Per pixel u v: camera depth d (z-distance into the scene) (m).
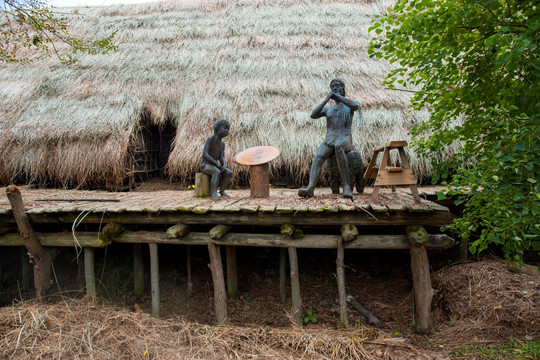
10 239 4.04
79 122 6.32
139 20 9.16
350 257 5.47
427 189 5.00
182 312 4.12
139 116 6.52
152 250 3.81
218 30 8.61
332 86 4.06
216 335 3.31
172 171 6.10
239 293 4.59
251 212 3.40
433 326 3.44
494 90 2.84
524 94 2.57
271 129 6.09
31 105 6.87
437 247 3.34
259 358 2.97
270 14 9.05
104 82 7.19
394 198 3.81
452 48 2.77
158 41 8.34
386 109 6.09
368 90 6.54
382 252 5.48
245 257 5.54
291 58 7.53
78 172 6.06
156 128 7.63
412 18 2.71
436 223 3.25
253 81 6.98
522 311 3.41
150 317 3.61
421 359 2.96
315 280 4.93
